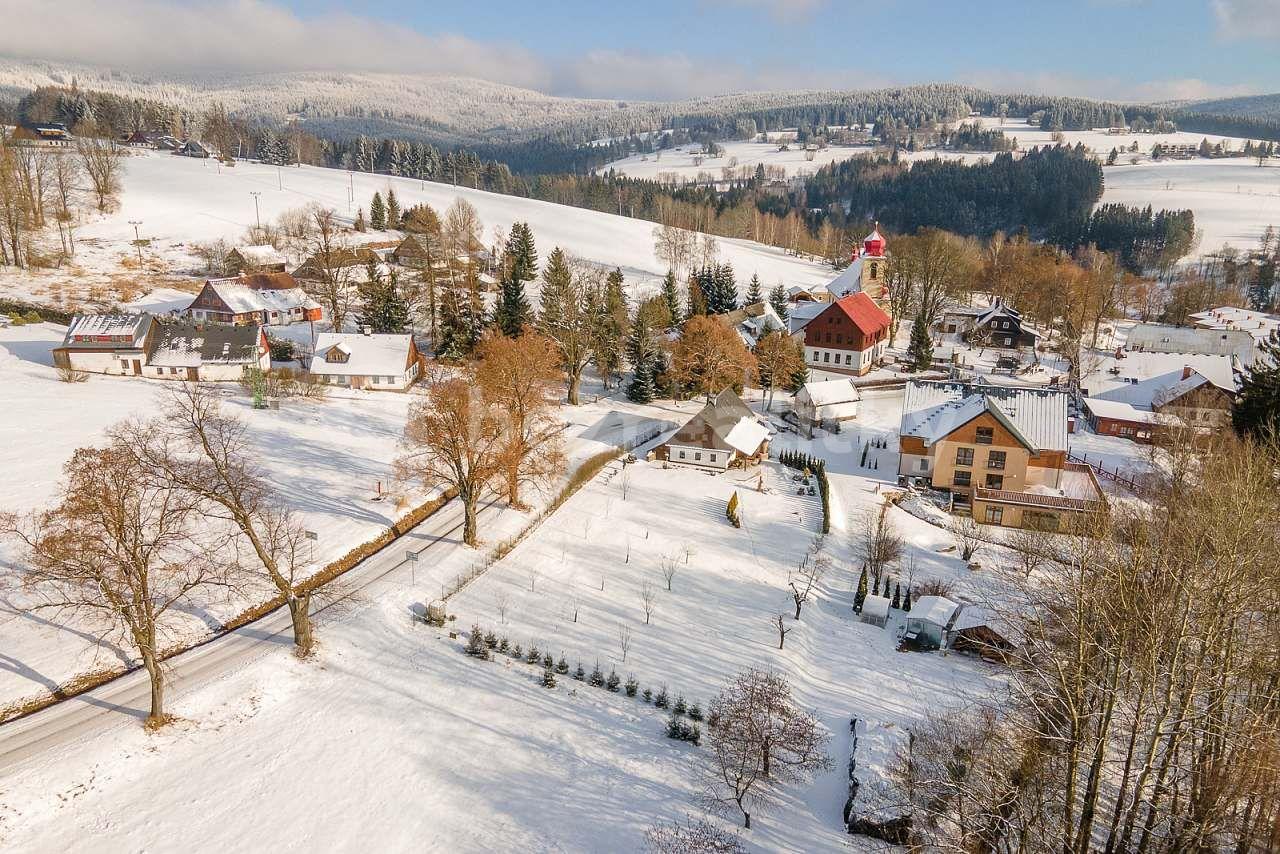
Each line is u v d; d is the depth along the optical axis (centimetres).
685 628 5178
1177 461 6444
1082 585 3409
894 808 3541
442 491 6888
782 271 18900
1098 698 3491
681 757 4009
